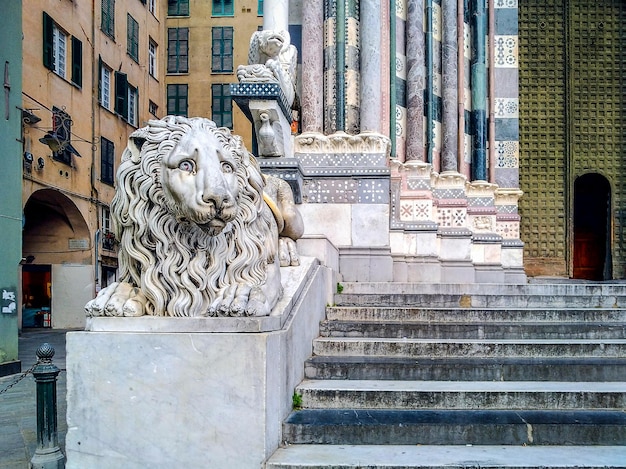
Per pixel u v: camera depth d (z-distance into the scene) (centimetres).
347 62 924
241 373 378
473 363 526
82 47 2122
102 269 2300
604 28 1541
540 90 1535
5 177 985
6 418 649
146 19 2814
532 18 1548
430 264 1040
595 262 1670
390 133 1052
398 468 377
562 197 1509
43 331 2045
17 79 1029
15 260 1013
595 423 428
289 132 831
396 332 610
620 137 1525
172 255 405
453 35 1204
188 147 391
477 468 374
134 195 411
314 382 505
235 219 430
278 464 376
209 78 3077
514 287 805
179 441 380
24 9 1750
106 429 383
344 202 876
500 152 1353
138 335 385
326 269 683
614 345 562
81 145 2114
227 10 3084
